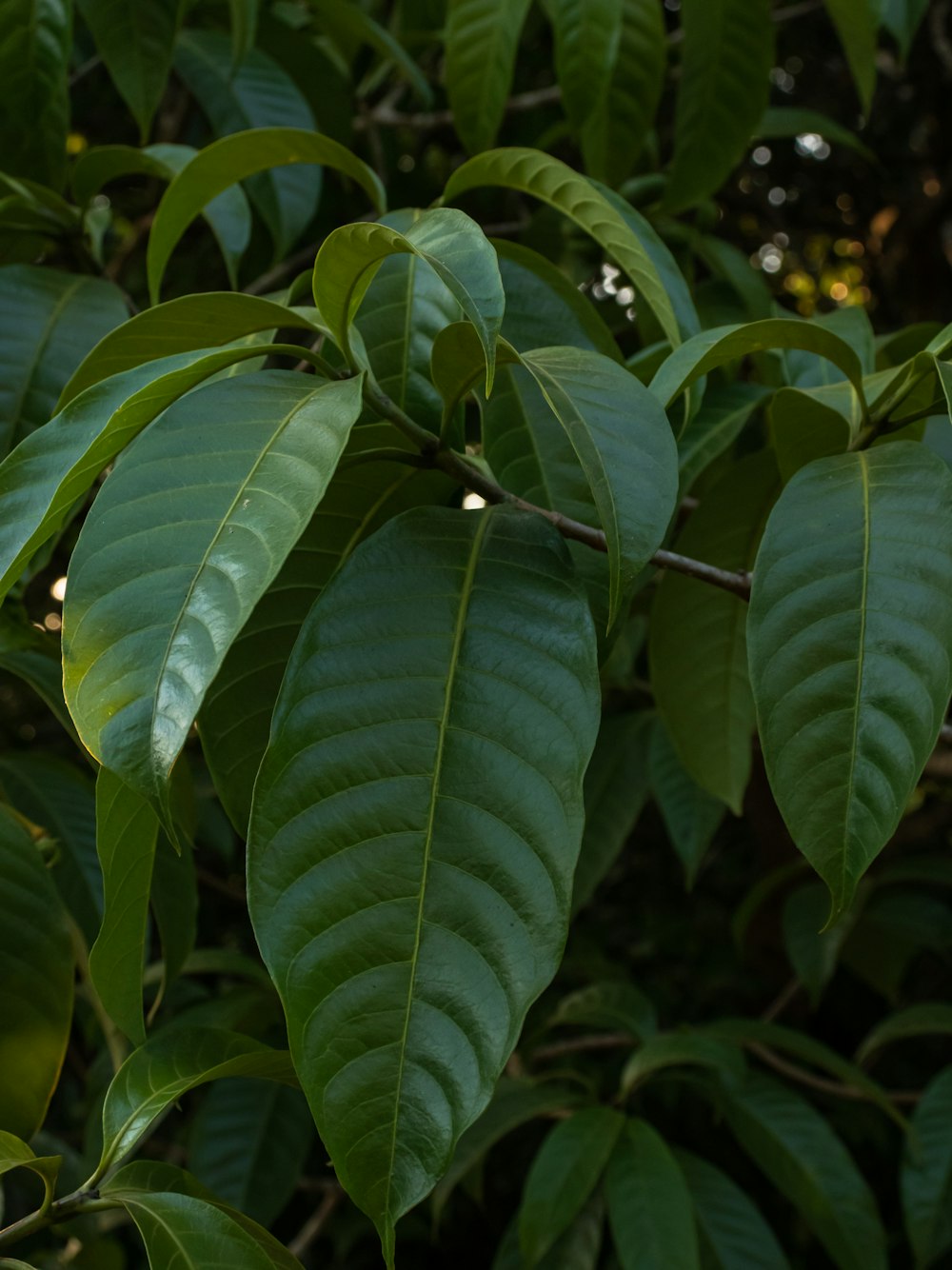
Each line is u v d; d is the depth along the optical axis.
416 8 2.30
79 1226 1.90
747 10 1.57
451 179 1.04
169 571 0.63
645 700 2.65
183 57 1.80
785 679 0.76
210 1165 2.12
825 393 1.04
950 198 3.47
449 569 0.78
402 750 0.71
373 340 0.93
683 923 3.57
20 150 1.43
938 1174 2.09
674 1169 1.85
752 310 1.79
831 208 3.75
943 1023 2.23
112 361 0.89
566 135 2.30
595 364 0.80
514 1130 3.52
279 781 0.69
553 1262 2.01
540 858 0.69
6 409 1.22
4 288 1.28
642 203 1.79
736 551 1.30
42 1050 1.02
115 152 1.36
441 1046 0.65
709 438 1.39
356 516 0.92
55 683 1.20
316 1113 0.64
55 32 1.35
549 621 0.76
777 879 2.51
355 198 2.30
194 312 0.84
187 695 0.58
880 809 0.71
